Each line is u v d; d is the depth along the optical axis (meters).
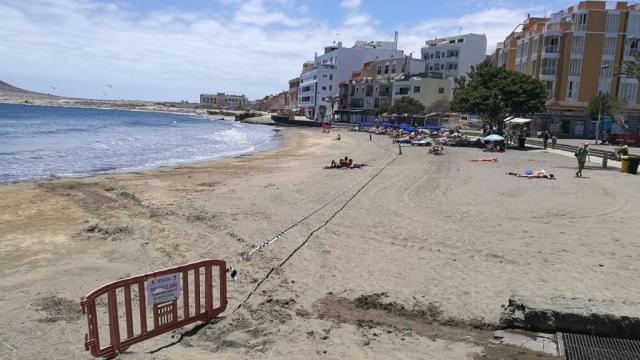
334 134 75.62
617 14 63.78
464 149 42.25
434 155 36.41
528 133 63.16
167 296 6.78
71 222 14.55
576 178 23.36
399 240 12.18
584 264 10.17
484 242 11.92
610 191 19.45
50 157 32.97
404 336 7.03
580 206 16.33
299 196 18.72
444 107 91.50
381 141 57.06
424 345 6.75
